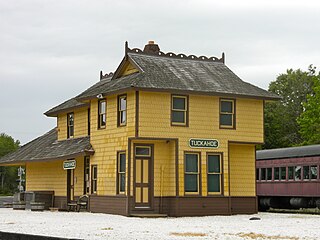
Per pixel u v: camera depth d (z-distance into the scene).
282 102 72.19
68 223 24.72
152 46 33.47
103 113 32.72
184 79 31.70
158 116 30.27
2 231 19.09
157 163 30.61
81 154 33.06
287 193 37.25
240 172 32.97
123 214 30.03
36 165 40.56
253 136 32.75
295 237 18.89
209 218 29.05
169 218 29.05
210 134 31.53
